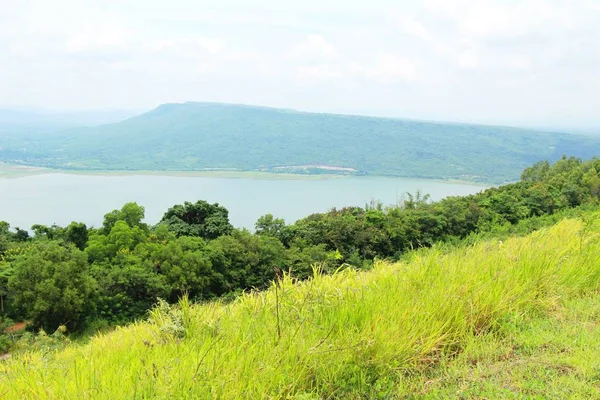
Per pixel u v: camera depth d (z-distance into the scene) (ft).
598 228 21.24
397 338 10.07
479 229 127.44
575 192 161.07
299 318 11.32
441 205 143.13
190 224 137.80
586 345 10.10
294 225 132.46
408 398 8.55
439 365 9.93
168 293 92.99
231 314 13.00
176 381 8.39
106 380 8.95
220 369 8.89
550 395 8.20
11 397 9.04
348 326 10.87
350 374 9.16
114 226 108.68
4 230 131.75
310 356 9.27
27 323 80.94
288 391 8.37
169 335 11.71
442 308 11.57
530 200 151.64
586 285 14.88
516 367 9.38
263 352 9.57
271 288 14.15
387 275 14.85
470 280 13.52
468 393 8.53
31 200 634.84
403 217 131.34
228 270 104.47
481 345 10.60
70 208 583.58
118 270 91.35
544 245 18.85
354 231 124.36
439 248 18.78
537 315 12.50
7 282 85.81
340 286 13.35
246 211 578.66
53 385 9.26
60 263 84.79
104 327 84.07
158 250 99.60
